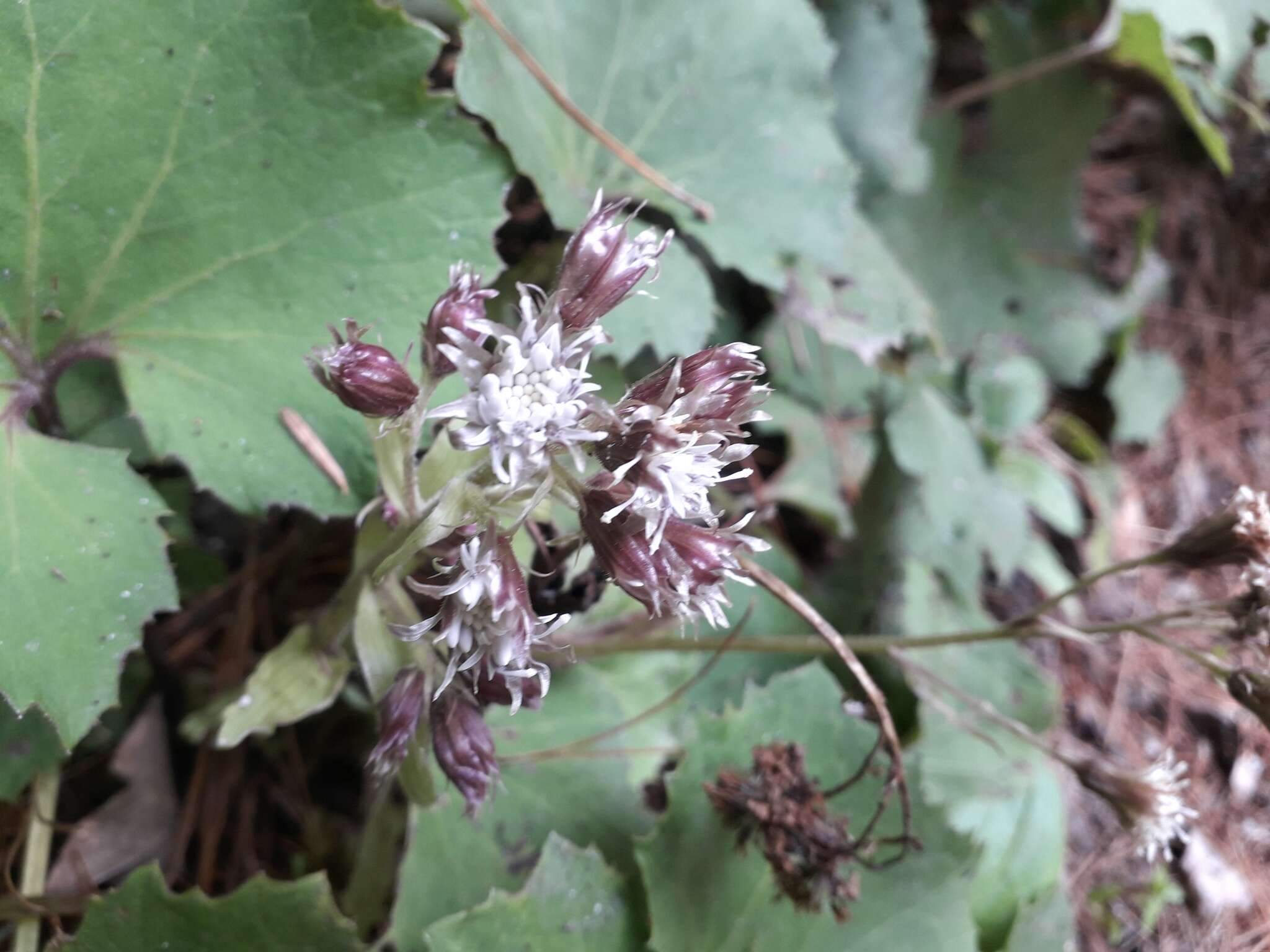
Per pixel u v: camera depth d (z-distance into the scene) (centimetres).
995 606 20
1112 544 22
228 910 10
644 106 15
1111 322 22
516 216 15
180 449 11
